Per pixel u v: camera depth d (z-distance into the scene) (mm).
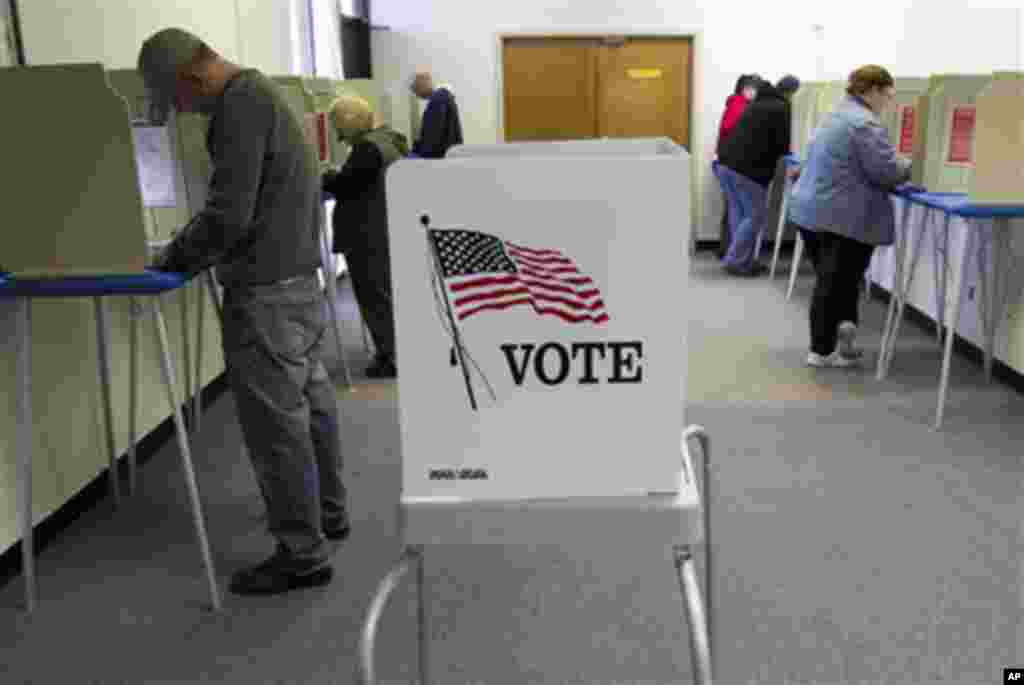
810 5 6570
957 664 1841
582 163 880
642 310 919
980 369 3824
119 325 2877
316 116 4004
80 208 1914
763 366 3918
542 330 926
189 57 1874
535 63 6828
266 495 2113
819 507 2553
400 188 887
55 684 1847
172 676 1865
